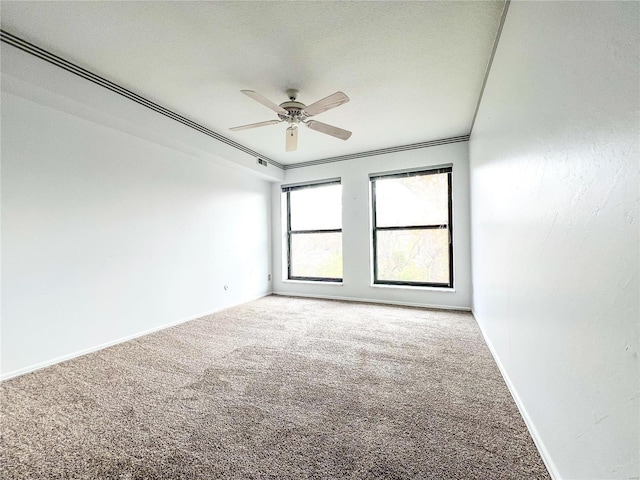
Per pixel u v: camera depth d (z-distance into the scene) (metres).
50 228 2.44
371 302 4.59
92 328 2.70
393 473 1.26
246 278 4.74
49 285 2.43
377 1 1.72
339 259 4.97
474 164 3.36
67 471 1.29
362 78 2.53
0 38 1.94
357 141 4.12
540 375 1.36
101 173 2.81
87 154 2.70
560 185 1.13
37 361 2.34
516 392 1.77
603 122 0.84
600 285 0.88
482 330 3.08
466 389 1.95
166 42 2.07
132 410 1.75
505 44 1.84
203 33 1.98
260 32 1.97
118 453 1.40
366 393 1.92
